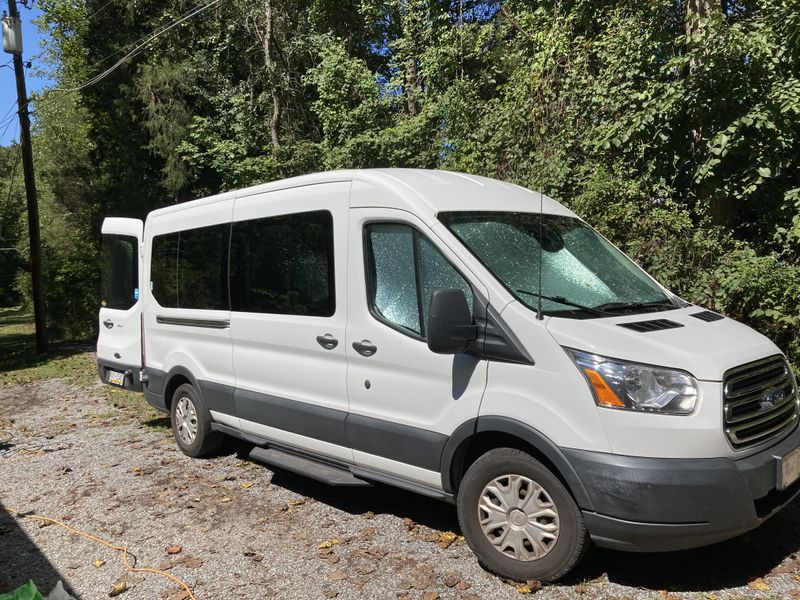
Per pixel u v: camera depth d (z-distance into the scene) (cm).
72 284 1955
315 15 1791
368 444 424
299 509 482
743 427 331
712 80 689
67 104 2192
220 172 1552
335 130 1443
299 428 477
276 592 362
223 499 506
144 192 1920
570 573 364
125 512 489
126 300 730
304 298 475
